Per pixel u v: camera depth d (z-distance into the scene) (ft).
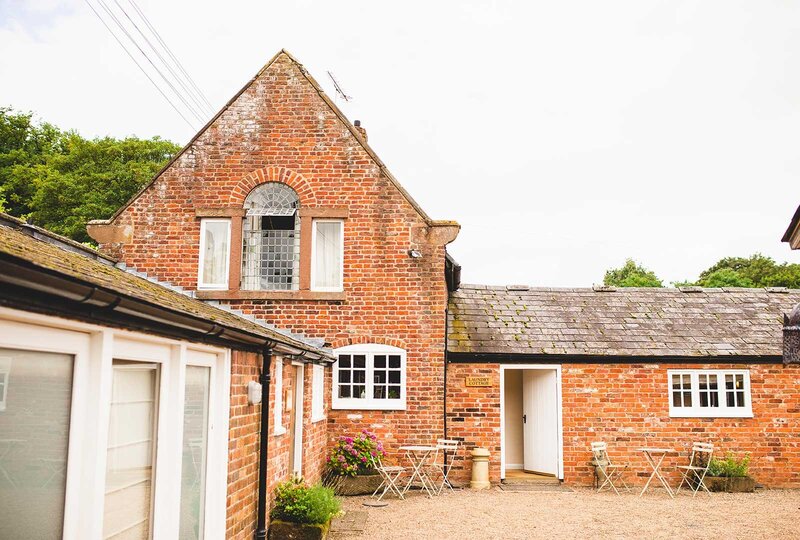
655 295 62.18
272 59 51.49
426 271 49.62
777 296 62.75
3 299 11.05
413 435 48.70
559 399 52.70
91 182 102.58
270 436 29.84
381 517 38.81
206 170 50.14
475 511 40.93
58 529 13.91
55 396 13.80
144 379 18.16
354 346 49.19
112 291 13.16
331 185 50.21
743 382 53.67
